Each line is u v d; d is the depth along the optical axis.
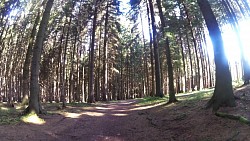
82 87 57.47
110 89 62.47
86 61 52.19
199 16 34.00
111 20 42.06
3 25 35.03
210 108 12.48
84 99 54.50
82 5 33.22
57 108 21.80
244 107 11.02
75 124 14.82
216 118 10.91
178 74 50.22
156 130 12.33
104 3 36.66
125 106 27.48
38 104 16.20
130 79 72.81
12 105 21.78
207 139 9.30
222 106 11.70
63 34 35.22
